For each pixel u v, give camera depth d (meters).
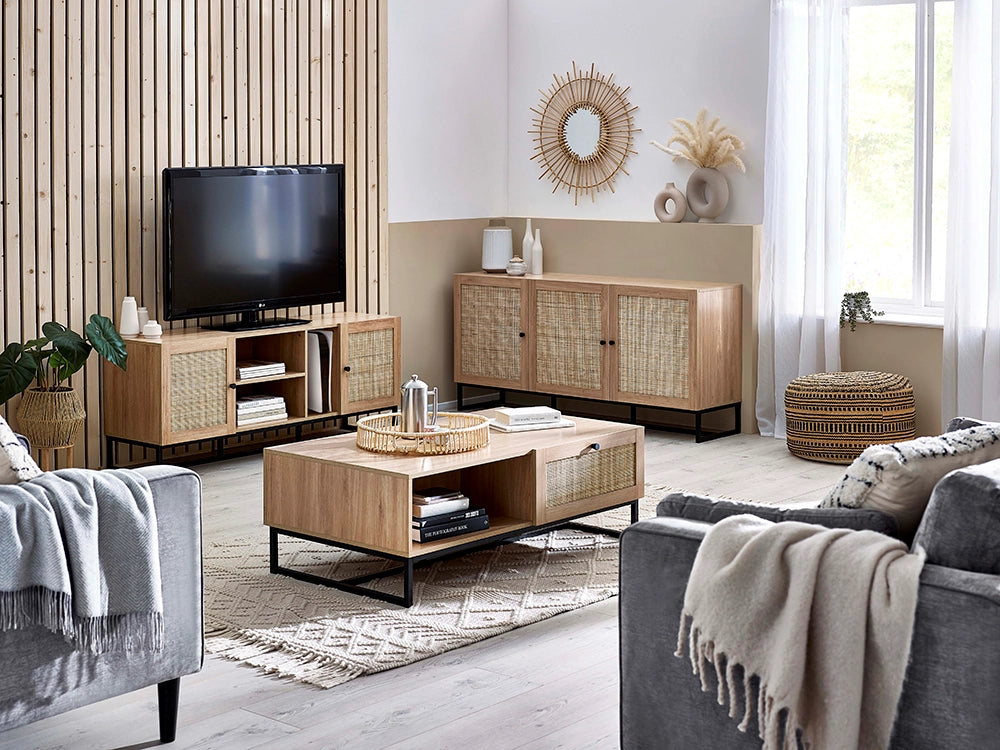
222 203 6.50
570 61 8.17
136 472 3.20
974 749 2.42
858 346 7.15
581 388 7.54
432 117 7.98
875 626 2.50
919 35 6.87
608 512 5.61
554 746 3.25
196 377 6.23
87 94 6.14
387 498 4.33
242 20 6.76
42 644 2.94
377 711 3.48
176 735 3.32
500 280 7.82
